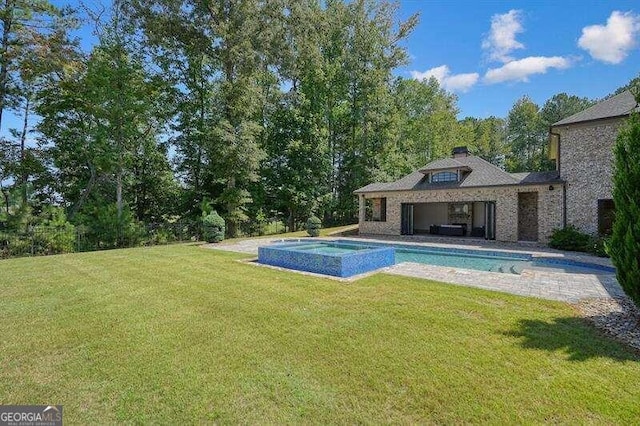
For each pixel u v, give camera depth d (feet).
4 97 61.26
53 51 59.26
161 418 9.87
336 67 97.45
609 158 47.52
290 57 72.49
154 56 75.05
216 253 43.96
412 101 131.54
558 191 51.96
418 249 52.13
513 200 57.36
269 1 66.74
